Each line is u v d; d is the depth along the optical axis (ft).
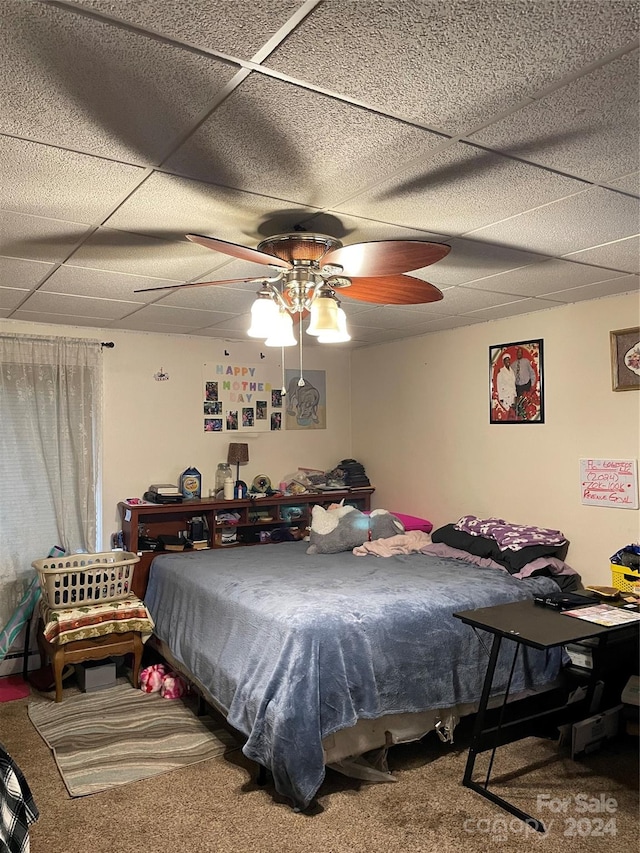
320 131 5.34
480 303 12.19
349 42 4.11
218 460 16.26
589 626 8.50
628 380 11.24
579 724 9.46
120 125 5.19
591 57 4.32
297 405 17.56
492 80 4.60
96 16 3.83
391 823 7.82
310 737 7.94
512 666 9.26
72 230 7.76
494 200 6.94
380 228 7.84
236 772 9.09
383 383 17.24
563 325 12.41
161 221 7.48
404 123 5.23
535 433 12.96
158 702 11.60
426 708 9.05
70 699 11.77
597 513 11.76
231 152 5.71
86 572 12.28
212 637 10.35
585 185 6.54
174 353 15.65
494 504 13.89
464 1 3.69
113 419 14.82
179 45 4.14
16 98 4.74
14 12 3.77
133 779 8.88
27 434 13.57
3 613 13.14
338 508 14.88
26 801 5.99
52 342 13.91
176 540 14.49
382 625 8.94
